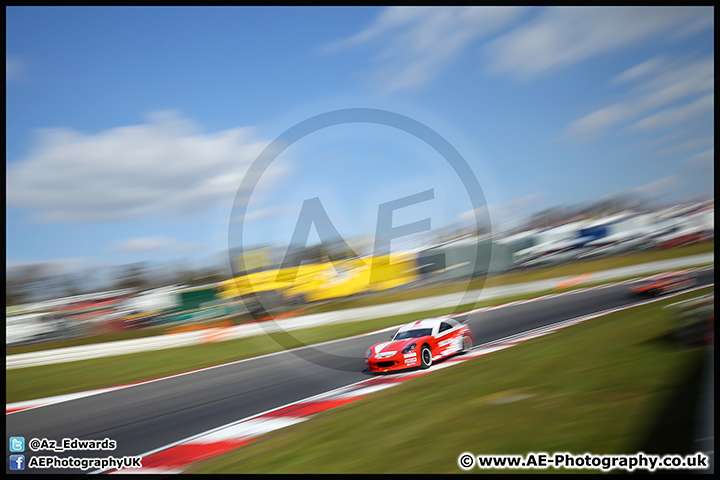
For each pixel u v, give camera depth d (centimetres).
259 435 661
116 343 1709
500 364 805
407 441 498
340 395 825
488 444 451
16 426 872
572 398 539
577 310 1540
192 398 954
